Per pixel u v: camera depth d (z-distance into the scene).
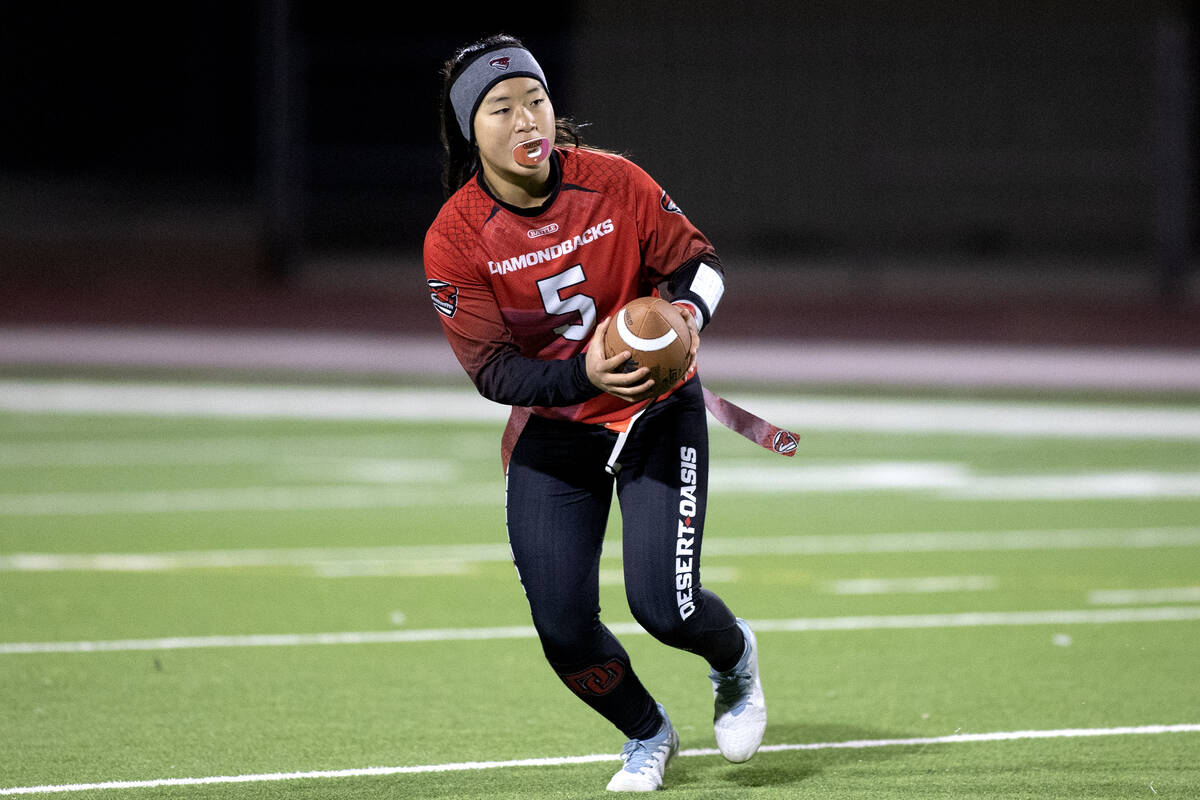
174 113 151.00
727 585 31.98
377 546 36.41
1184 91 88.94
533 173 16.05
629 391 15.66
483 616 29.16
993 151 100.81
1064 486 44.81
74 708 22.55
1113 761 19.66
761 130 101.50
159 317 88.06
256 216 138.00
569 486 17.34
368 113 107.31
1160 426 56.25
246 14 149.88
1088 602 30.16
